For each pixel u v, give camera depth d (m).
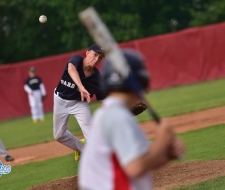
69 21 103.56
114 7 107.38
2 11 104.25
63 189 21.44
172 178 20.86
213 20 106.88
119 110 8.29
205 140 30.41
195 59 78.19
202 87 70.00
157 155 8.12
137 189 8.41
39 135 48.12
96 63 22.12
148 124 43.38
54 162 31.25
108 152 8.30
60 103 22.89
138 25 105.88
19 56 107.56
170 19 115.00
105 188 8.33
